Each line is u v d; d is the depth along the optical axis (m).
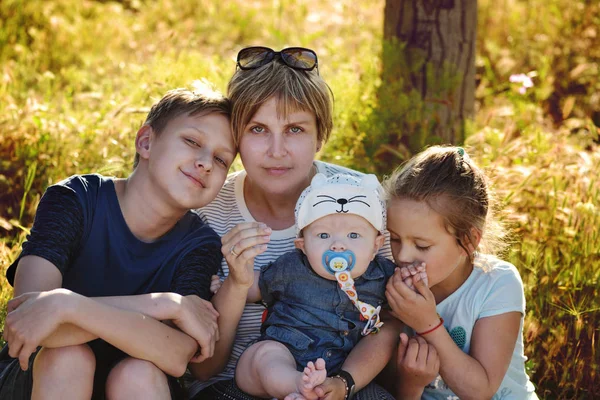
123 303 2.90
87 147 5.59
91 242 3.12
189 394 3.39
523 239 4.70
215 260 3.27
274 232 3.42
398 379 3.25
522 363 3.41
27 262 2.96
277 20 9.98
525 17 9.08
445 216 3.09
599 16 8.68
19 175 5.45
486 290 3.25
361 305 3.08
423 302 3.04
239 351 3.38
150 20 9.91
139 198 3.16
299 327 3.11
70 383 2.73
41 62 8.20
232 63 6.37
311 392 2.80
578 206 4.69
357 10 9.47
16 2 8.88
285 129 3.29
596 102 7.63
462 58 6.00
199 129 3.15
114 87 6.96
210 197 3.17
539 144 5.64
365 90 6.12
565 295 4.33
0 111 5.93
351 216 3.07
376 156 5.56
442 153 3.25
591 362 4.05
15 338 2.68
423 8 5.94
